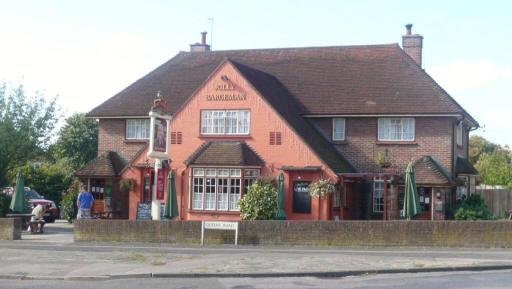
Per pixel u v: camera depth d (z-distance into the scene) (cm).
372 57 3869
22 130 3550
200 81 4006
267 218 3017
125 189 3525
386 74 3706
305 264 1914
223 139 3322
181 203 3331
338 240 2484
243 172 3209
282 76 3909
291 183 3198
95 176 3716
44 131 3669
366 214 3466
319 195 3073
